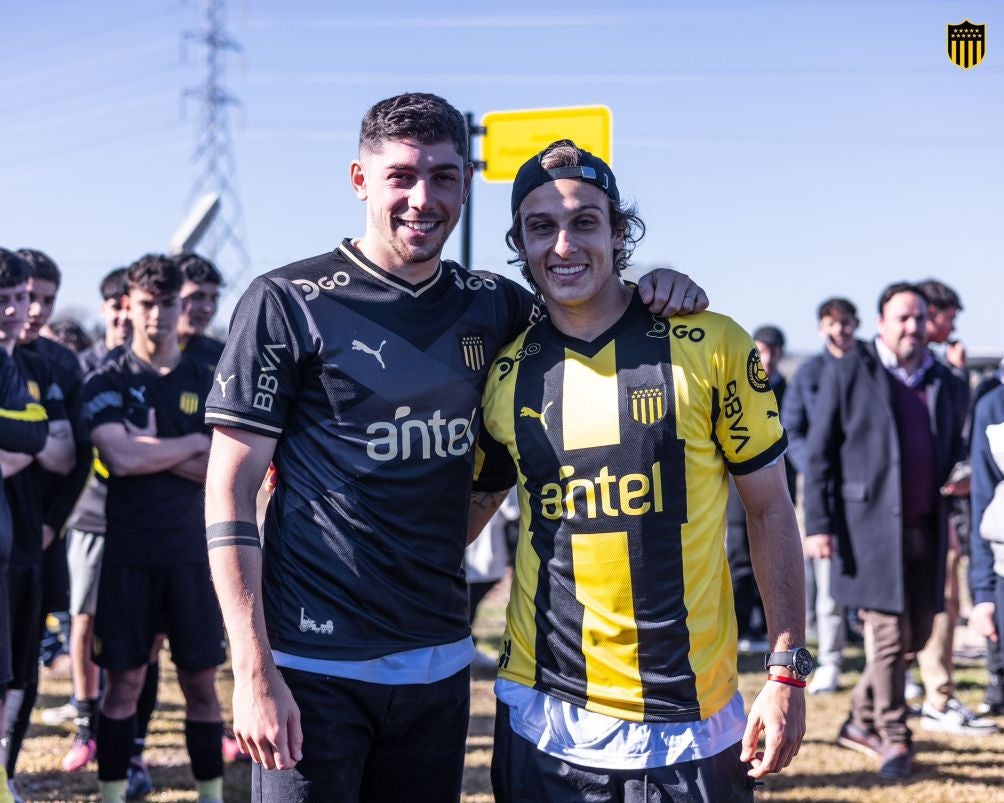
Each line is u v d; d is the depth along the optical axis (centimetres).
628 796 227
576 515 230
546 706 234
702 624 229
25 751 476
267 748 207
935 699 539
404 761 241
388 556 229
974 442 383
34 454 353
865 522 465
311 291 229
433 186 228
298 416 230
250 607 212
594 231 230
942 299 590
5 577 345
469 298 245
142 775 420
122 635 376
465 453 238
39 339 443
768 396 233
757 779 241
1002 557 367
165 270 394
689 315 236
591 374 233
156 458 376
